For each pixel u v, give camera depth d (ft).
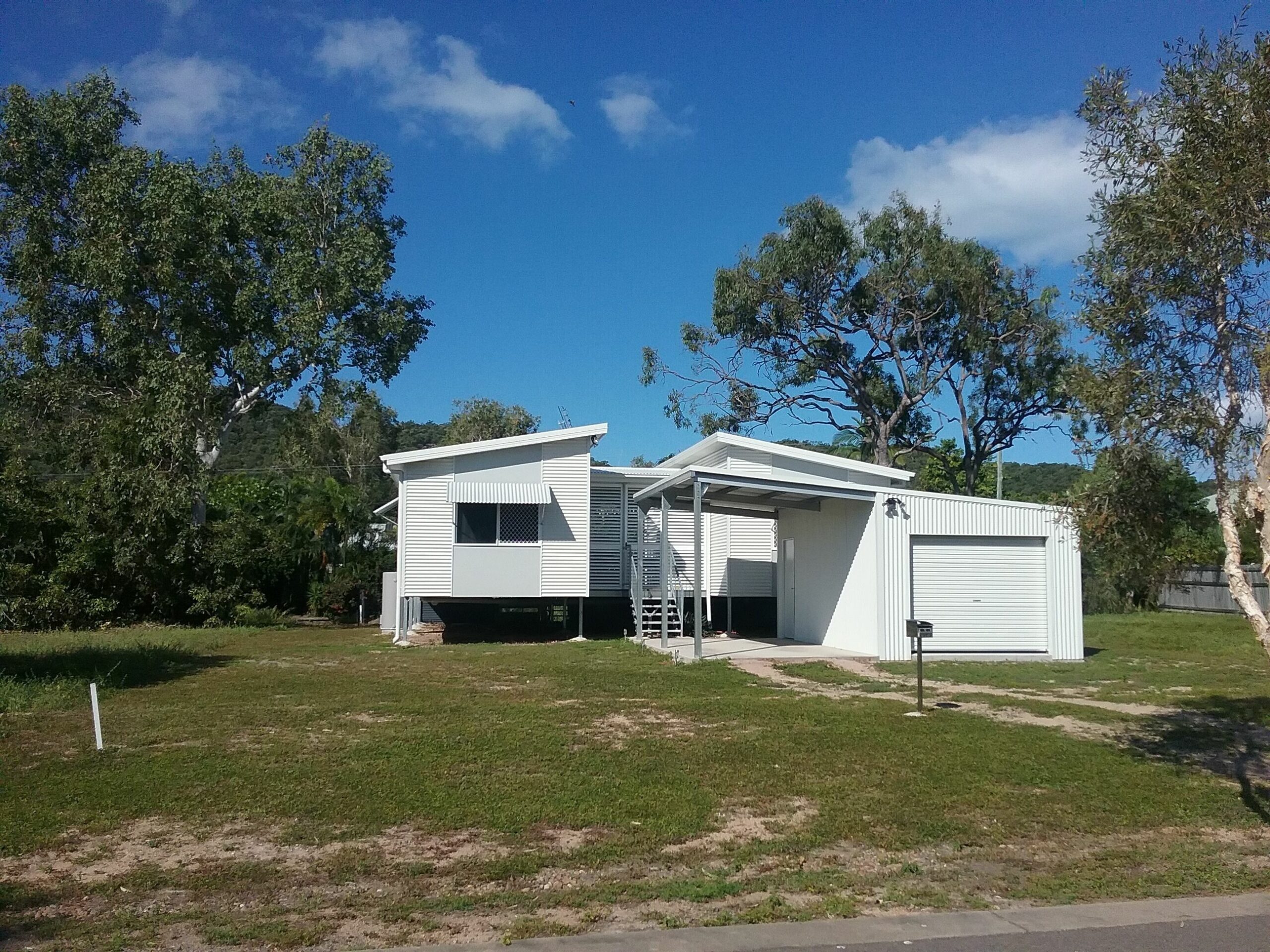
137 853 22.88
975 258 124.98
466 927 18.75
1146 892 21.15
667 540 72.18
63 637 74.74
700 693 47.16
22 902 19.71
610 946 17.72
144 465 90.33
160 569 89.30
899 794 28.55
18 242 98.63
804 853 23.62
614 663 60.23
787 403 134.41
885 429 130.31
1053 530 64.69
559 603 90.99
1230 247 25.63
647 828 25.04
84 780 28.76
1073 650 64.18
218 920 18.90
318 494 112.37
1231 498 25.72
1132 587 29.73
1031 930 18.75
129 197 95.91
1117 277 27.91
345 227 106.22
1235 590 25.05
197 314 97.60
